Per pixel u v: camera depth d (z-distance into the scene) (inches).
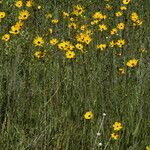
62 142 200.5
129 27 349.1
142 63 271.0
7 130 201.2
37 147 193.9
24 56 262.8
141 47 312.2
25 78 239.3
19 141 193.6
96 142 192.5
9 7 362.6
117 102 221.6
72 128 205.3
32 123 214.4
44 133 201.2
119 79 241.8
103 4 413.7
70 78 245.0
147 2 435.5
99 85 235.5
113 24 369.1
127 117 211.9
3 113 219.3
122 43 281.9
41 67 248.8
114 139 193.8
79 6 385.1
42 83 236.5
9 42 261.0
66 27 344.5
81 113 216.5
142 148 197.3
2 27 310.5
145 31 361.1
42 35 324.5
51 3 400.8
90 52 281.1
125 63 259.0
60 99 227.9
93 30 333.7
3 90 230.7
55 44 280.1
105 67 258.1
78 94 232.4
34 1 391.5
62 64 257.8
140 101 221.9
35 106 223.0
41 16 366.0
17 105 221.9
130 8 407.2
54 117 209.2
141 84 239.0
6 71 237.3
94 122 209.9
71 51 261.6
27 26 335.0
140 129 207.0
